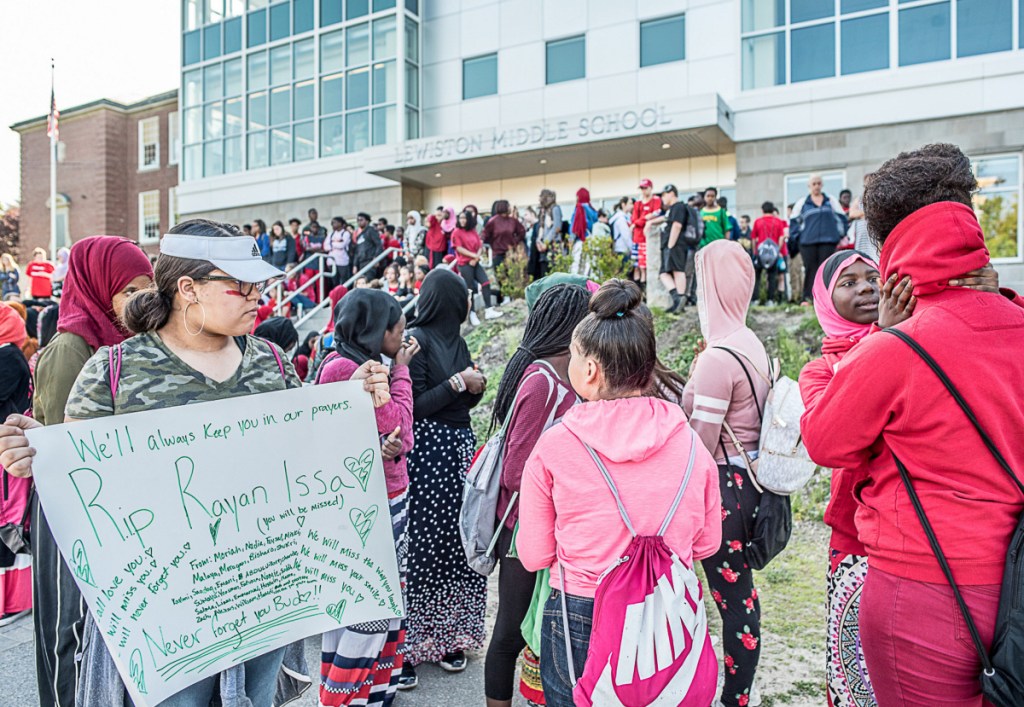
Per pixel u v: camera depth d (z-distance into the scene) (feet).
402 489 8.97
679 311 25.70
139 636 5.34
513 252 32.83
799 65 45.68
